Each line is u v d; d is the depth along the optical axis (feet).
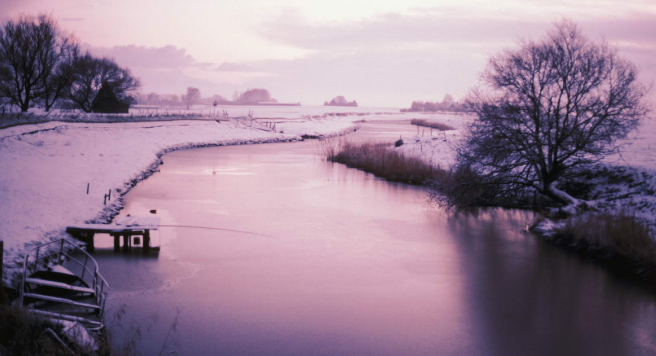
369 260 61.16
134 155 141.18
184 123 241.55
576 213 75.31
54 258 55.52
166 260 59.47
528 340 41.32
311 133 261.44
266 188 107.96
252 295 49.44
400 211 88.12
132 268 56.29
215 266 57.82
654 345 40.81
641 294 51.42
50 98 234.17
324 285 52.54
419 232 74.43
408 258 62.18
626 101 76.28
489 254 64.18
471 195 87.45
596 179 86.99
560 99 78.95
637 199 75.46
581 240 66.44
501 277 55.88
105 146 149.28
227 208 87.81
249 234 71.72
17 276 45.85
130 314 44.19
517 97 81.10
